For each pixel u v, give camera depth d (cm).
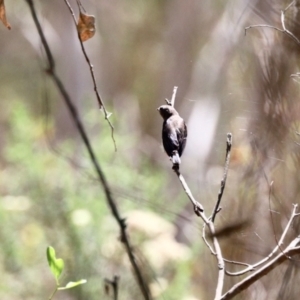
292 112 318
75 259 737
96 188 797
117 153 937
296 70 314
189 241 855
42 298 777
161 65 1738
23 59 1844
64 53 1491
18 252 820
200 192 484
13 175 924
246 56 351
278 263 258
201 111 1160
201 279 678
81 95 1484
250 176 332
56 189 835
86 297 704
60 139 1165
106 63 1823
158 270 762
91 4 1684
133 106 1819
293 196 318
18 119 942
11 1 1609
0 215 836
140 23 1786
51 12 1431
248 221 311
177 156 276
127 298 636
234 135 360
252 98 340
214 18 1308
